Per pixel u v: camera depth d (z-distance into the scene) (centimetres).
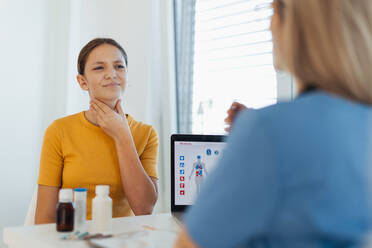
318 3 50
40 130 214
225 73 222
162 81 241
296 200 43
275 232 44
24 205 204
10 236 93
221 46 224
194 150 125
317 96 49
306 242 43
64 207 91
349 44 48
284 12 56
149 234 89
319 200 42
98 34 232
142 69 233
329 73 49
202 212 47
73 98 218
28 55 209
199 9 235
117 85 141
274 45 60
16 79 204
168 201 230
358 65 48
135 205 133
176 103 244
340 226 43
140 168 136
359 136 46
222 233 45
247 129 46
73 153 134
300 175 43
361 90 49
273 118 46
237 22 216
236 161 46
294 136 44
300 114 46
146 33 234
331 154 44
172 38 242
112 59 140
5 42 201
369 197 44
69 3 220
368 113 48
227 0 221
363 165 45
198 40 235
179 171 123
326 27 49
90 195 132
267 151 44
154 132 157
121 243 78
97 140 137
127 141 135
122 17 240
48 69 218
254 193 44
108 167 135
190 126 239
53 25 221
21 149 205
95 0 230
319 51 49
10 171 200
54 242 80
